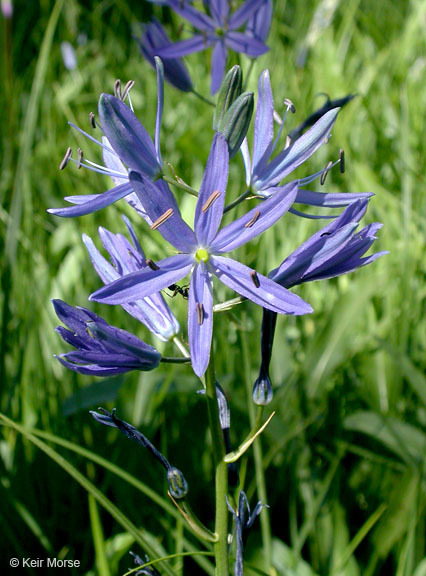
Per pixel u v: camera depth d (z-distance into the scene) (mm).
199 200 239
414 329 472
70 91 736
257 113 253
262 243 486
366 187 542
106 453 426
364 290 453
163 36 375
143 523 398
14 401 434
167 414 447
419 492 365
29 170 555
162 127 695
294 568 363
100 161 584
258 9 394
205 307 242
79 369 241
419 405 459
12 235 435
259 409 257
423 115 645
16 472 400
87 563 389
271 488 427
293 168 254
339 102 312
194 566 385
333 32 859
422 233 521
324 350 441
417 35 727
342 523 374
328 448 441
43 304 478
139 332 479
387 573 390
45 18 900
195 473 425
